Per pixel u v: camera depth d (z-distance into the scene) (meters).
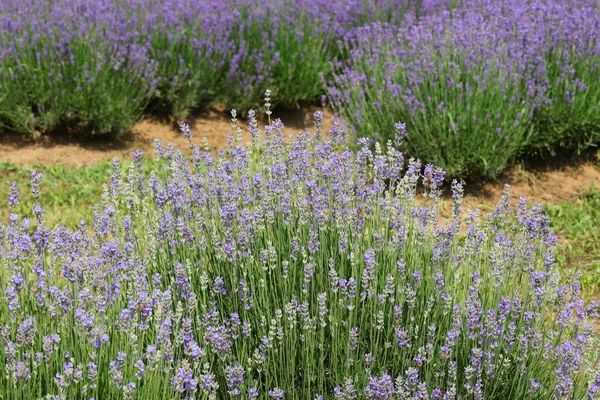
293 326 3.24
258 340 3.48
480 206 6.75
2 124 7.77
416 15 10.05
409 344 3.29
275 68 9.39
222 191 3.90
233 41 9.02
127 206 4.04
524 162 7.52
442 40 7.38
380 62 7.82
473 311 3.13
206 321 3.19
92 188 6.90
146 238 3.97
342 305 3.35
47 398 2.56
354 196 3.93
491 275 3.63
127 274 3.45
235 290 3.46
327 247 3.80
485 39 7.27
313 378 3.28
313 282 3.47
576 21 7.59
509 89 6.97
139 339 3.19
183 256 3.73
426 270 3.72
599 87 7.35
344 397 3.04
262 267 3.62
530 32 7.48
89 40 8.07
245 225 3.59
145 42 8.75
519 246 3.90
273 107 9.45
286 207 3.87
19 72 7.77
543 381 3.37
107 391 2.93
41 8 8.48
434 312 3.49
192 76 8.77
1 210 6.38
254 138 4.23
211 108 9.38
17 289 2.99
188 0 9.30
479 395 3.02
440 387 3.19
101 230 3.67
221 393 3.34
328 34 9.70
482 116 6.79
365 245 3.93
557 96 7.25
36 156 7.52
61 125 8.12
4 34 8.02
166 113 8.95
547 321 4.09
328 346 3.47
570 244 6.01
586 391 3.13
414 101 6.82
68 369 2.65
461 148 6.82
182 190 3.84
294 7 9.91
